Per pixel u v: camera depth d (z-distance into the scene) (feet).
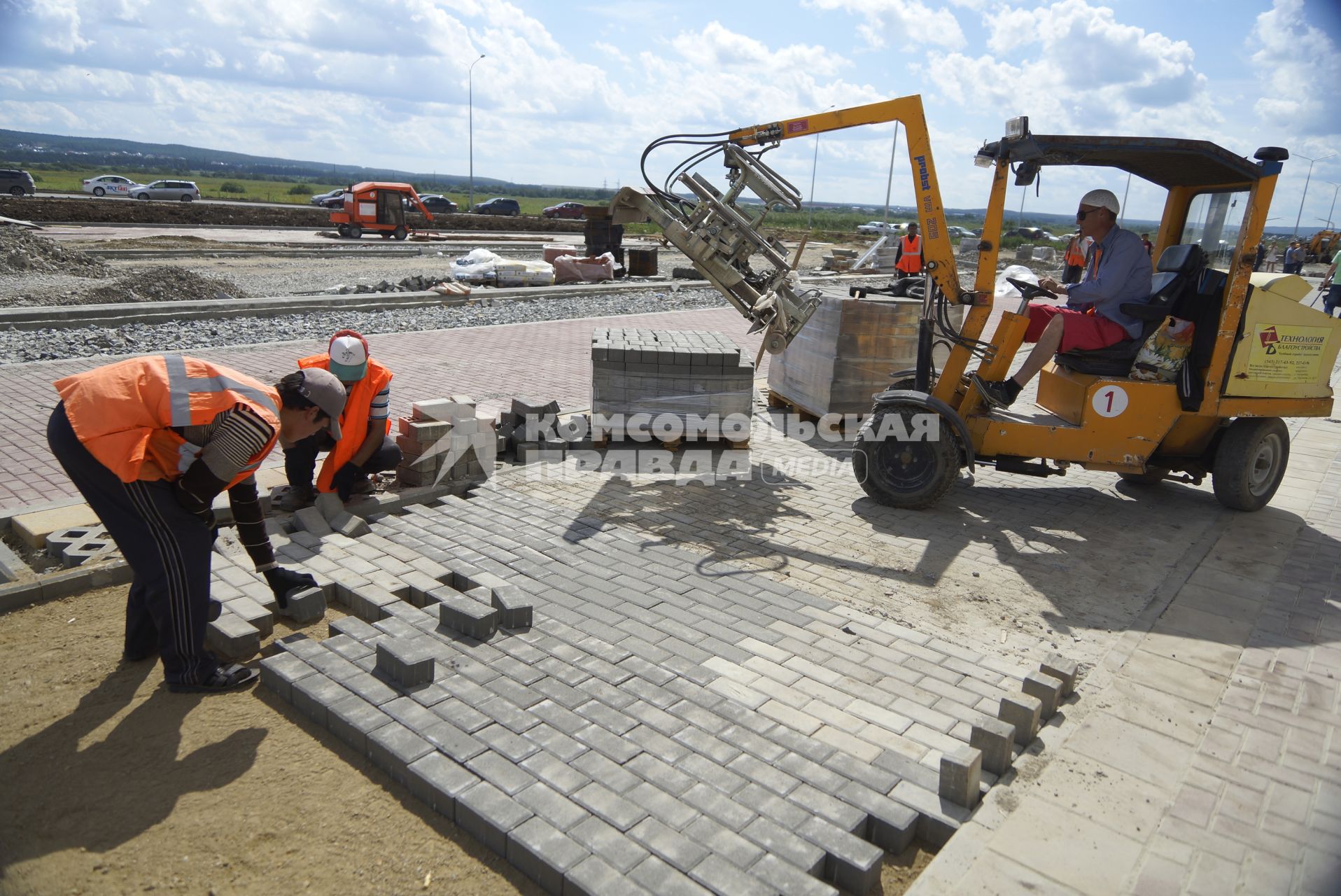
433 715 10.64
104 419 10.07
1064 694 11.93
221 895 8.16
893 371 25.34
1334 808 9.80
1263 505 20.59
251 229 111.34
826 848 8.73
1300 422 30.07
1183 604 15.23
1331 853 9.04
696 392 22.53
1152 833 9.27
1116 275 18.53
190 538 11.10
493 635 12.89
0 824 8.96
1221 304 18.10
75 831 8.90
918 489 19.44
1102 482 22.84
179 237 90.48
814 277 75.46
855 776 9.97
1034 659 13.24
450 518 17.93
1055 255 98.99
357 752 10.42
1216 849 9.05
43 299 42.65
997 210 18.88
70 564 14.67
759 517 19.07
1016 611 14.88
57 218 101.30
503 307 51.70
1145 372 18.97
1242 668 13.00
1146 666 12.95
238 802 9.43
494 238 116.26
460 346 37.83
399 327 42.57
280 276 64.49
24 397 25.53
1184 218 20.72
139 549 10.98
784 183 20.24
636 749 10.18
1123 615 14.89
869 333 24.98
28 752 10.13
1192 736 11.15
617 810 9.08
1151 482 22.39
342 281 63.10
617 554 16.42
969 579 16.15
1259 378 18.62
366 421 17.70
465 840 9.05
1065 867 8.70
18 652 12.33
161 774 9.84
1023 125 17.48
